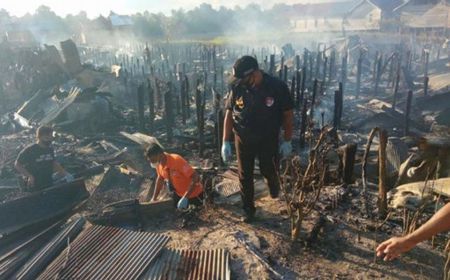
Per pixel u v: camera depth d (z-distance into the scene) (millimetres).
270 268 4059
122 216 5289
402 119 15188
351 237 4633
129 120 15719
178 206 5254
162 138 13250
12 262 4277
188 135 13430
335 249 4418
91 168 9500
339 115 14180
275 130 4801
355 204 5461
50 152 6621
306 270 4070
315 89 15945
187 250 4312
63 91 16969
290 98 4738
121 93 20484
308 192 5336
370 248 4402
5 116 16547
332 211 5254
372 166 7961
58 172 6801
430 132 13523
